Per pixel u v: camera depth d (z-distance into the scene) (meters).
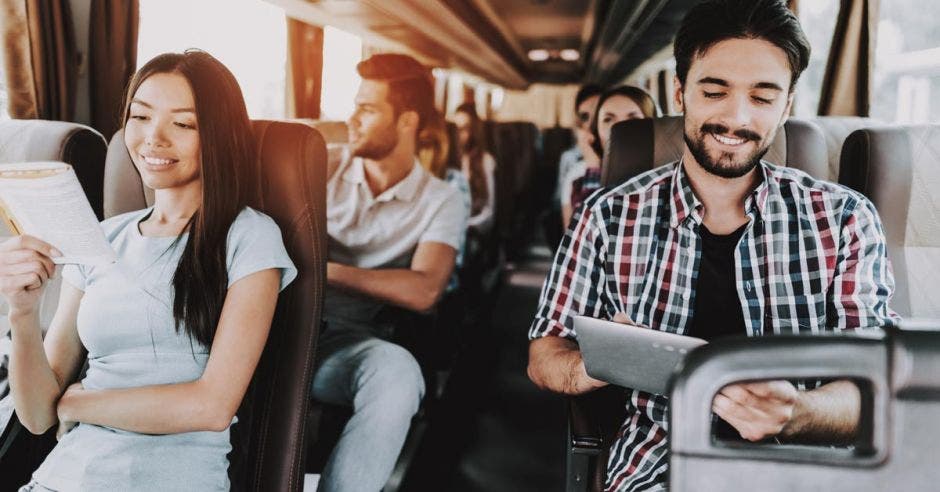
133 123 1.34
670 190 1.50
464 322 3.44
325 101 5.39
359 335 2.23
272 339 1.51
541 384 1.53
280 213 1.51
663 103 6.99
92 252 1.17
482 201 4.61
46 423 1.35
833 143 2.13
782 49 1.27
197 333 1.31
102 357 1.37
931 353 0.63
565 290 1.58
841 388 1.17
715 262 1.44
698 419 0.66
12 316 1.25
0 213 1.16
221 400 1.27
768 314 1.41
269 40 4.59
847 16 2.97
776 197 1.42
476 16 7.49
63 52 2.70
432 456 2.89
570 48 13.28
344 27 5.43
